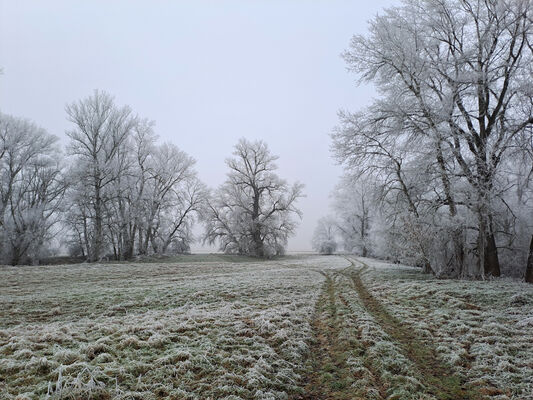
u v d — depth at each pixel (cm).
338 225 5747
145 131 3900
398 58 1827
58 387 465
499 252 2075
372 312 1084
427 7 1856
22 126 3341
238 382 549
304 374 619
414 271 2211
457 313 1000
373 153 2055
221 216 5184
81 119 3381
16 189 3462
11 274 1978
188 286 1536
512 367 615
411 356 699
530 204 2055
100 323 877
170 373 557
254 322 895
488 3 1789
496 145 1622
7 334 755
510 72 1722
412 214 1883
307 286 1597
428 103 1809
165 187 4216
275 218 5159
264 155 5244
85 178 3325
